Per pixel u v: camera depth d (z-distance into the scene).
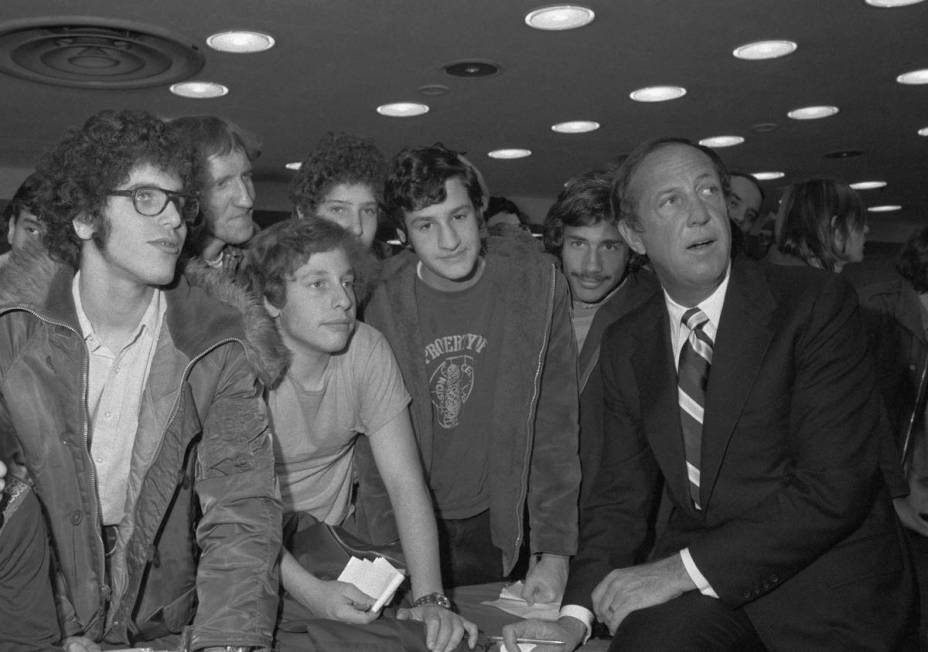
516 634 2.17
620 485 2.34
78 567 1.90
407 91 6.16
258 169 8.44
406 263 2.62
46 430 1.85
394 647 2.04
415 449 2.36
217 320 1.92
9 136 7.14
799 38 5.34
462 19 4.89
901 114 6.99
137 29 4.88
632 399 2.27
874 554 2.02
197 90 6.06
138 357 1.92
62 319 1.83
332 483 2.46
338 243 2.26
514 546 2.57
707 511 2.09
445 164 2.45
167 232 1.81
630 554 2.32
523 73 5.82
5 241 3.74
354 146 2.91
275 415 2.29
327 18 4.84
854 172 9.16
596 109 6.70
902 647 2.00
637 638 1.99
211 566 1.87
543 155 8.12
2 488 1.73
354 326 2.36
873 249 12.26
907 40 5.40
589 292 2.92
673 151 2.12
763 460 2.04
